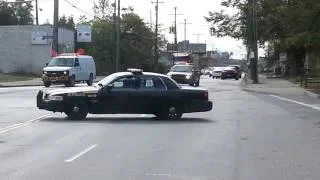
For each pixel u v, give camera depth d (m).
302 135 16.27
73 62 45.38
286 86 48.47
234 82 63.28
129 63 87.38
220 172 10.54
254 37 57.50
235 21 65.81
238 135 16.16
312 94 36.09
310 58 67.31
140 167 11.01
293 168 11.02
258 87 47.06
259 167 11.09
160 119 20.56
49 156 12.28
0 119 20.22
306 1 36.06
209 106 20.72
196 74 49.97
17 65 71.12
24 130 16.98
